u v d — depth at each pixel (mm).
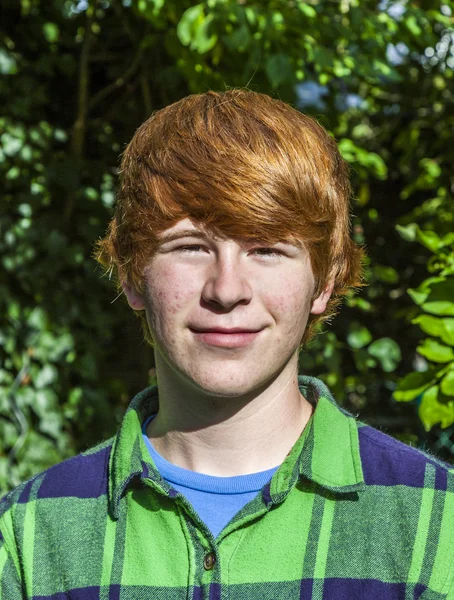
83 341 3521
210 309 1133
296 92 3182
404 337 4148
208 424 1205
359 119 4172
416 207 4152
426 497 1184
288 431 1241
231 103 1226
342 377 3887
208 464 1221
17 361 3307
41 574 1242
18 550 1272
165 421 1255
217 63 3299
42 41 3463
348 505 1183
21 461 3295
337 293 1356
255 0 2961
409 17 3111
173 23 3277
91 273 3525
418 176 4031
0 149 3340
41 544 1261
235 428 1204
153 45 3623
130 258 1228
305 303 1188
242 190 1109
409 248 4148
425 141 4129
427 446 3996
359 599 1135
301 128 1216
